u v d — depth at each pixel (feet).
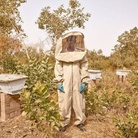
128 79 24.16
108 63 53.83
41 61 20.59
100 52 62.18
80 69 14.20
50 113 12.06
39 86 12.04
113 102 19.03
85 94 16.43
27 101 12.67
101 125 15.62
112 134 14.24
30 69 18.90
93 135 13.88
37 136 12.66
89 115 17.01
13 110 15.26
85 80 14.08
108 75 32.55
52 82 19.12
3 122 14.60
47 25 54.34
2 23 39.29
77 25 54.80
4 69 23.13
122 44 64.13
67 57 13.51
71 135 13.62
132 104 18.81
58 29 54.39
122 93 20.42
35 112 12.67
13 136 12.70
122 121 13.65
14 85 14.89
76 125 14.58
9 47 31.68
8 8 39.50
